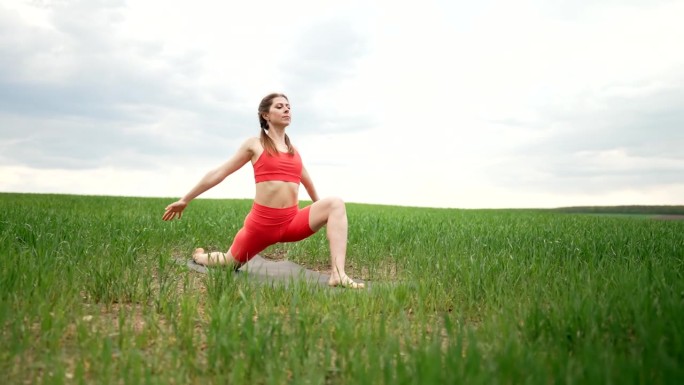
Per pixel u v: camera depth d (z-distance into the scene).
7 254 4.09
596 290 3.47
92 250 4.91
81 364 2.15
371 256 6.00
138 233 6.10
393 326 2.96
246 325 2.48
